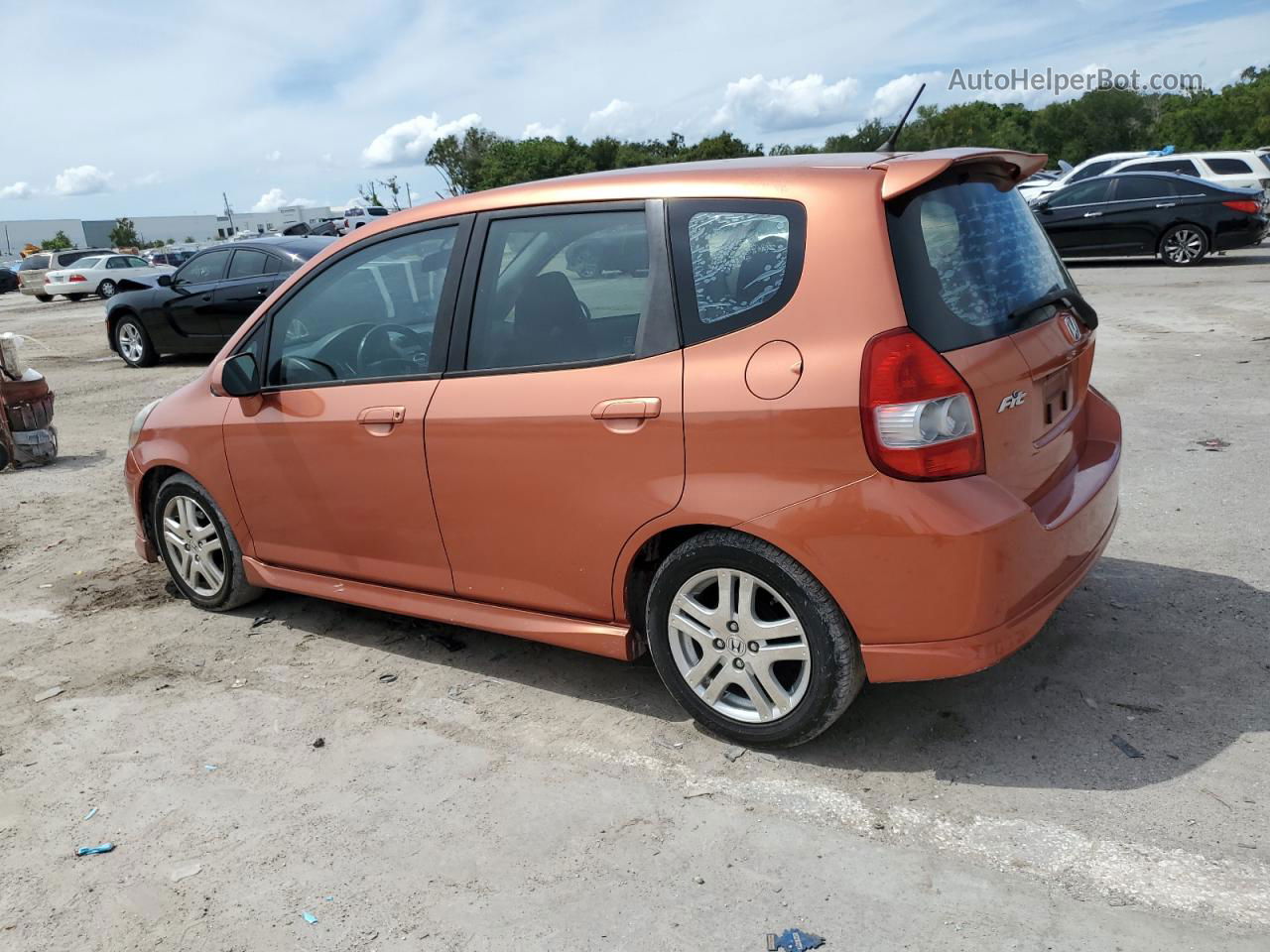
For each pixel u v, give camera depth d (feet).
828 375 8.92
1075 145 260.62
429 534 12.00
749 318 9.45
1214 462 18.85
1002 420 9.30
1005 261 10.10
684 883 8.49
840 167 9.57
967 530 8.68
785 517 9.23
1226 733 9.98
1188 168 64.59
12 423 25.84
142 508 15.89
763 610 10.16
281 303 13.42
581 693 11.98
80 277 104.32
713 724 10.50
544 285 10.86
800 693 9.80
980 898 8.00
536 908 8.33
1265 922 7.50
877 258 8.93
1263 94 247.50
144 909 8.70
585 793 9.91
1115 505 11.33
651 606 10.53
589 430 10.25
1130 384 26.12
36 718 12.41
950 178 9.84
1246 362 27.71
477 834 9.39
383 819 9.75
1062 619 12.71
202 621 15.16
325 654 13.65
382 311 12.26
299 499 13.26
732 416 9.36
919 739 10.33
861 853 8.68
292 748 11.23
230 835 9.68
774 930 7.85
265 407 13.38
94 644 14.58
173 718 12.15
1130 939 7.44
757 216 9.58
